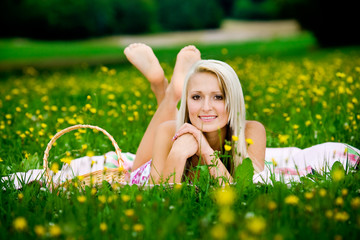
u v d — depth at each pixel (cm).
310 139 416
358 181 259
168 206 231
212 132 285
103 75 1007
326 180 260
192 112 282
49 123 488
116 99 684
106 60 1877
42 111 595
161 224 202
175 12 5900
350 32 1812
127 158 380
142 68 361
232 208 230
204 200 243
